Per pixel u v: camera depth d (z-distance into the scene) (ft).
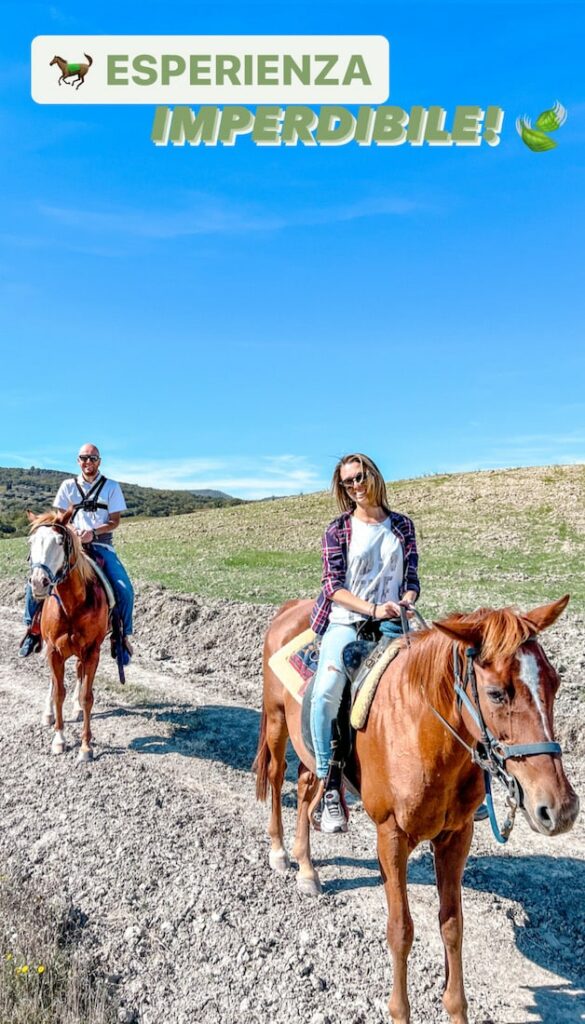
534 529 94.94
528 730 10.31
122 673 29.17
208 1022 14.35
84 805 22.65
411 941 12.62
